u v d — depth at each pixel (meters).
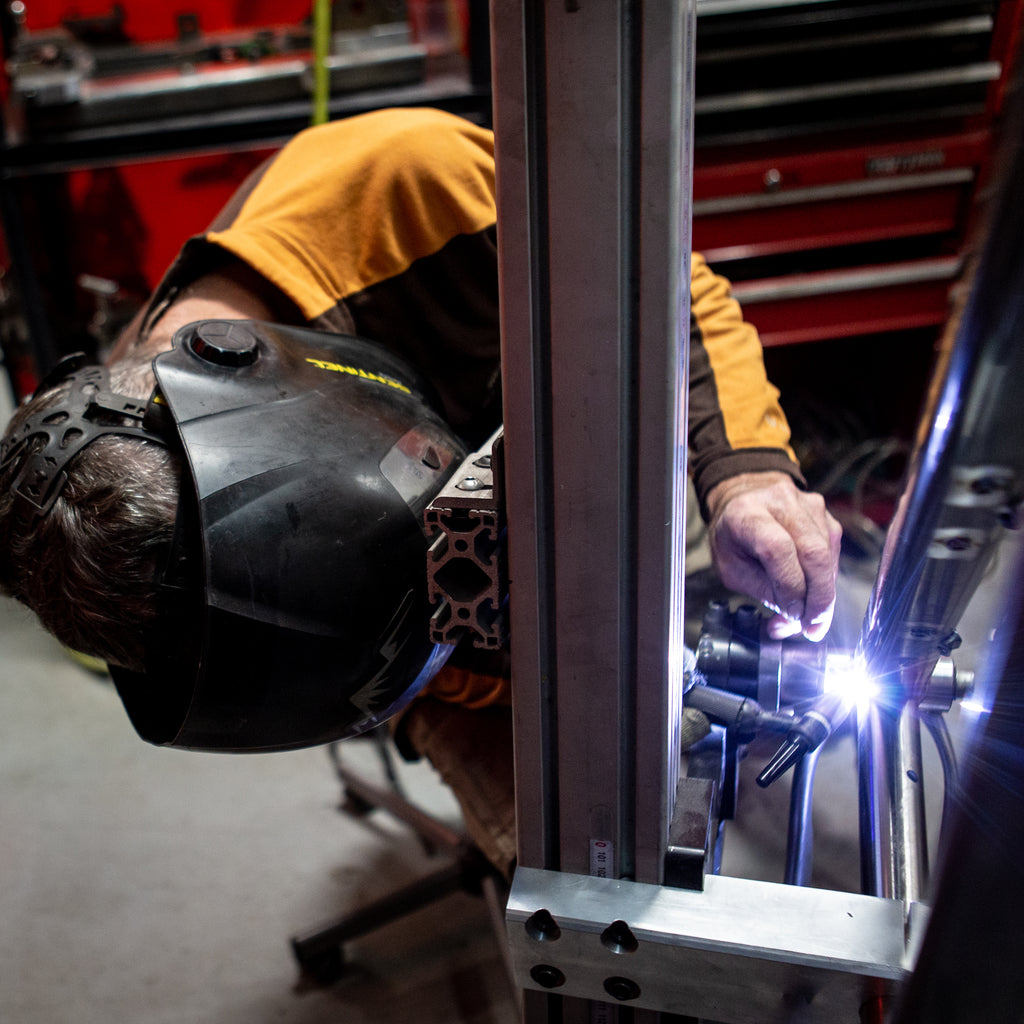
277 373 0.67
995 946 0.34
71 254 2.06
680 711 0.60
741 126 1.78
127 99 1.73
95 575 0.61
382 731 1.65
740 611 0.78
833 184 1.83
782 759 0.62
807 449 2.25
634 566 0.47
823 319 1.95
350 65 1.79
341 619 0.61
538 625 0.49
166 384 0.62
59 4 2.01
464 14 1.94
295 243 0.90
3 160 1.72
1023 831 0.32
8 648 2.30
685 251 0.44
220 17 2.08
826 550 0.78
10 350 1.98
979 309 0.33
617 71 0.38
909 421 2.25
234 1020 1.42
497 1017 1.41
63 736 2.02
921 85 1.74
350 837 1.74
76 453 0.63
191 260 0.90
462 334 0.96
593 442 0.44
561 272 0.41
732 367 0.94
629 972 0.54
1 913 1.62
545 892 0.55
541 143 0.39
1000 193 0.31
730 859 1.03
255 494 0.59
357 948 1.54
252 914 1.59
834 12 1.67
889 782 0.63
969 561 0.47
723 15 1.67
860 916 0.51
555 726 0.52
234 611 0.58
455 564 0.50
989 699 0.34
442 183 0.91
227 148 1.77
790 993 0.51
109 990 1.48
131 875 1.68
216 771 1.91
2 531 0.66
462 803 0.96
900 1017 0.40
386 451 0.66
